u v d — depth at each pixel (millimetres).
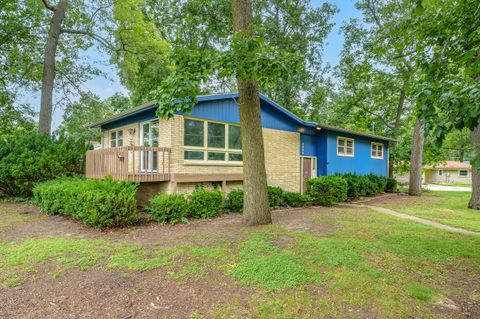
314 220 7336
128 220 6672
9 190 10680
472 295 3414
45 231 6129
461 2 3848
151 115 10375
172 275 3762
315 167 14352
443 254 4723
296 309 2971
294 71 5715
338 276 3697
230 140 11023
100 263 4184
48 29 15867
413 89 3686
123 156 8227
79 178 9906
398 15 15070
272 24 19656
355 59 18453
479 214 9547
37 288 3428
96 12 16234
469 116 2830
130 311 2963
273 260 4137
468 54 3496
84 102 17516
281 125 12719
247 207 6613
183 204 7387
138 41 16344
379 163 18125
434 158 21859
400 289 3445
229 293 3297
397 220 7664
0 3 14070
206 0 10719
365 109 20750
